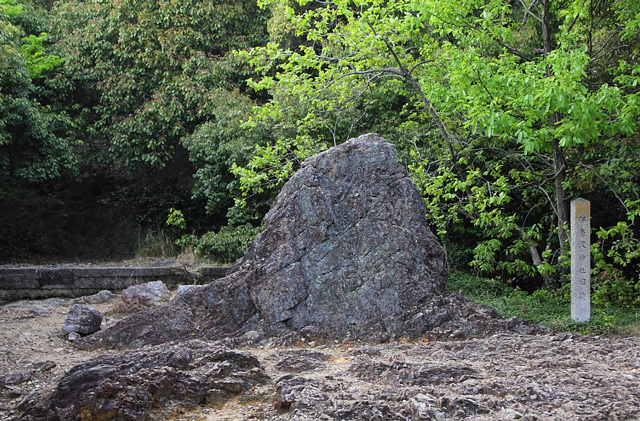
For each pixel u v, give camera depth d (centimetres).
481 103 809
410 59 1102
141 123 1591
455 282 1080
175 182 1802
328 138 1262
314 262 726
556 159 933
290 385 468
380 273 718
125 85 1599
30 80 1494
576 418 386
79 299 1084
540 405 418
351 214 745
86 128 1723
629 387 451
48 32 1769
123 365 495
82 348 697
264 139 1352
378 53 1077
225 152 1405
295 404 422
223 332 709
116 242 1689
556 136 779
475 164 1167
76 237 1675
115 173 1833
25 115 1469
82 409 421
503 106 904
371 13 991
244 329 707
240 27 1692
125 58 1633
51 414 431
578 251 733
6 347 685
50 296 1170
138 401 432
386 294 709
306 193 748
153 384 451
